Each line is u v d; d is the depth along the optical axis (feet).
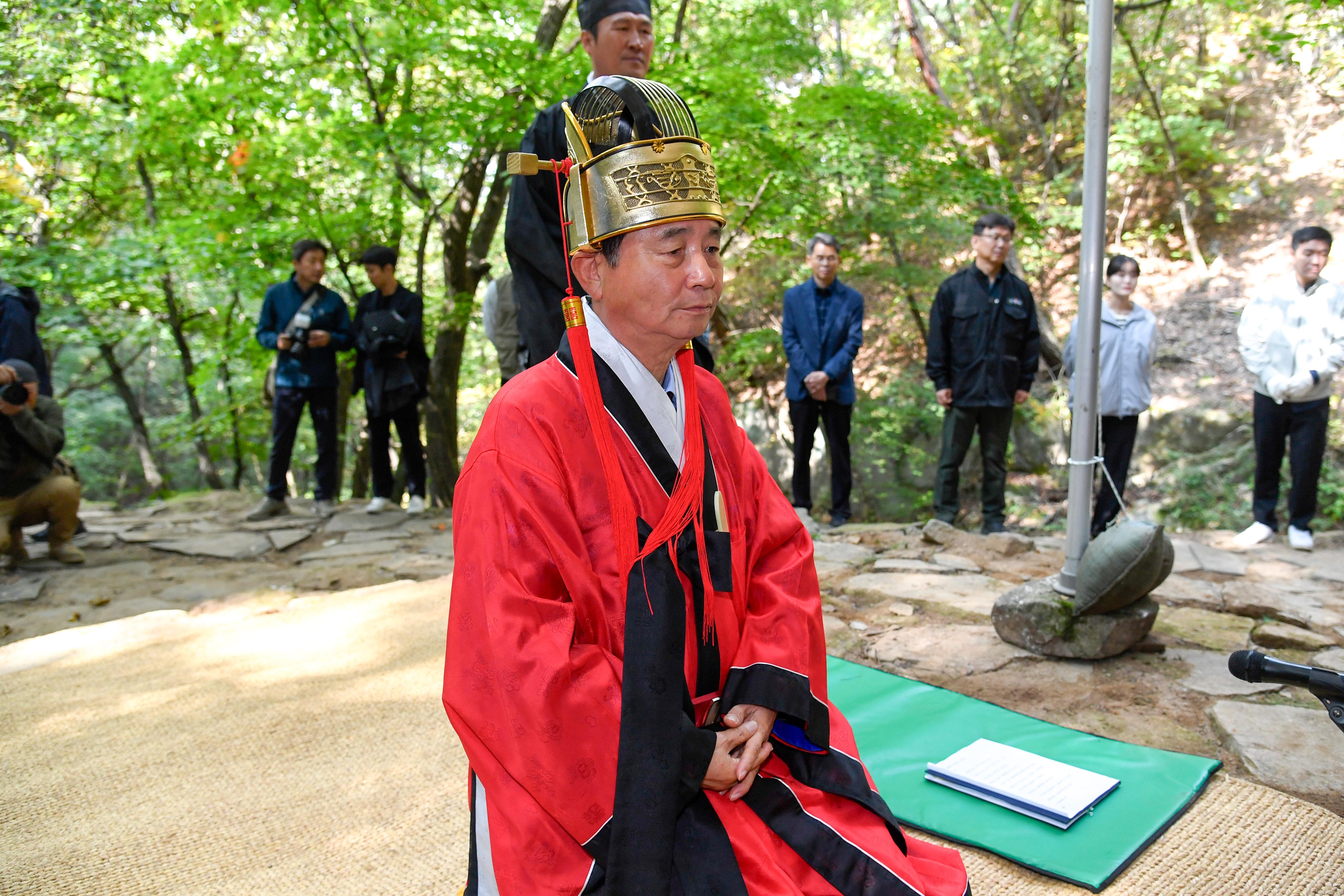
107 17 24.99
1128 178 37.35
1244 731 8.40
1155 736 8.54
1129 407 18.01
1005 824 6.79
